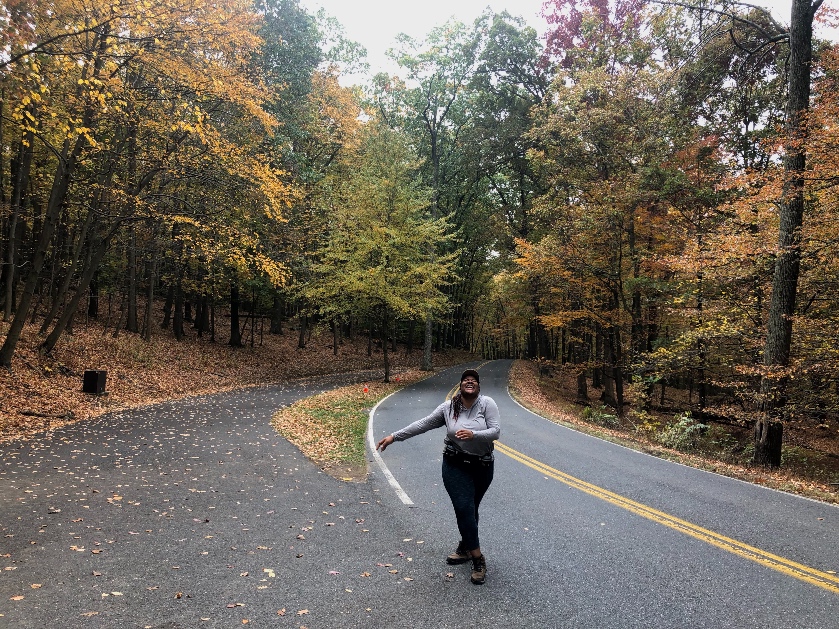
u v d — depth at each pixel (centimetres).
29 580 408
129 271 2470
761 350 1393
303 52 2778
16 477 702
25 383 1330
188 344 2534
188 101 1491
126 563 450
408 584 424
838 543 545
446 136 3997
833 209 1159
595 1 2133
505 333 5575
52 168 1973
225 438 1065
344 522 582
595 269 2058
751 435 1802
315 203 2578
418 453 1002
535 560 482
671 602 399
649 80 1650
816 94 1149
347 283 2422
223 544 504
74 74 1117
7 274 1858
